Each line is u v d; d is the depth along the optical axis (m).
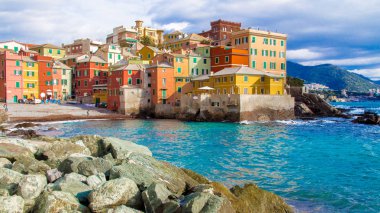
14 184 16.00
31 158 21.03
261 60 102.31
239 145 44.22
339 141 48.25
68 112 88.19
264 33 102.62
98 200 14.16
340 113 97.25
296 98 102.75
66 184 15.48
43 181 15.72
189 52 103.38
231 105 76.38
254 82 86.12
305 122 77.31
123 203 14.55
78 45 149.88
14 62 104.00
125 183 14.95
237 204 17.44
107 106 101.19
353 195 23.30
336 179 27.39
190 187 17.98
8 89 102.62
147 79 96.62
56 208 13.45
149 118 92.50
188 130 61.53
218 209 13.61
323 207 21.02
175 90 97.38
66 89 118.06
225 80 86.56
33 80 109.12
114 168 17.28
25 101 99.81
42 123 72.12
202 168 31.16
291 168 31.27
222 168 31.19
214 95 79.50
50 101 107.12
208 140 48.75
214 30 141.50
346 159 35.34
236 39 105.12
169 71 96.56
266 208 18.16
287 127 66.69
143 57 119.31
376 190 24.41
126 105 92.94
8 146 23.17
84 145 24.98
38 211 13.54
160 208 14.30
